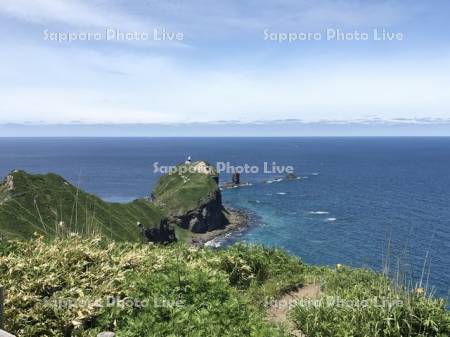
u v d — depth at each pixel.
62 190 65.25
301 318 9.91
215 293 9.21
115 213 68.94
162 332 7.61
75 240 11.52
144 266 10.88
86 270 10.23
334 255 60.59
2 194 59.81
